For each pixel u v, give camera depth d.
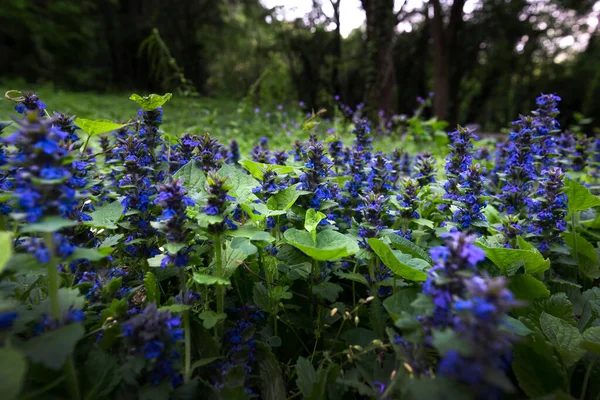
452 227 0.48
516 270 0.40
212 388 0.32
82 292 0.36
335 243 0.38
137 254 0.42
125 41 4.33
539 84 5.10
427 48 4.61
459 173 0.52
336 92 3.17
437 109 3.59
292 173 0.54
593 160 0.82
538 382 0.32
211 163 0.49
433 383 0.22
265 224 0.44
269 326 0.42
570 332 0.35
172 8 4.30
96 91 3.91
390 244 0.44
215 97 3.26
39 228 0.23
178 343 0.34
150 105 0.45
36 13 3.66
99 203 0.51
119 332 0.30
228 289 0.43
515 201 0.56
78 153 0.42
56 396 0.28
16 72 3.71
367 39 2.48
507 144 0.78
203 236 0.38
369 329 0.41
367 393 0.29
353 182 0.55
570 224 0.60
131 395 0.29
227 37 4.92
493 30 4.91
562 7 4.91
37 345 0.24
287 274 0.41
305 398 0.31
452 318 0.25
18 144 0.29
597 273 0.50
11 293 0.31
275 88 2.53
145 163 0.44
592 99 3.54
